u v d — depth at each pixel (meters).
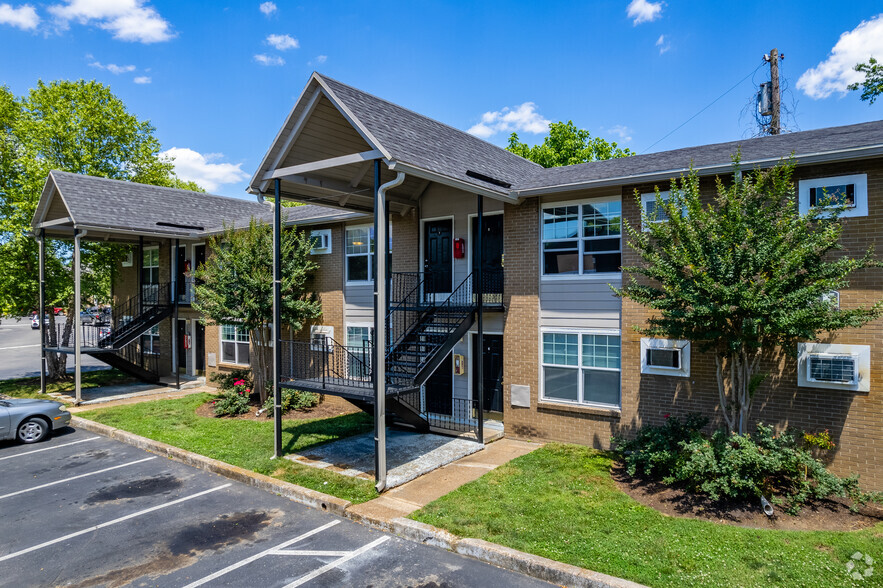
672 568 6.26
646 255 8.86
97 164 23.53
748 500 8.05
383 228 9.11
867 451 8.69
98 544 7.43
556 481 9.25
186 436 12.64
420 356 11.33
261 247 15.41
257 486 9.65
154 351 22.27
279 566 6.77
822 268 7.83
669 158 11.72
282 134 10.25
